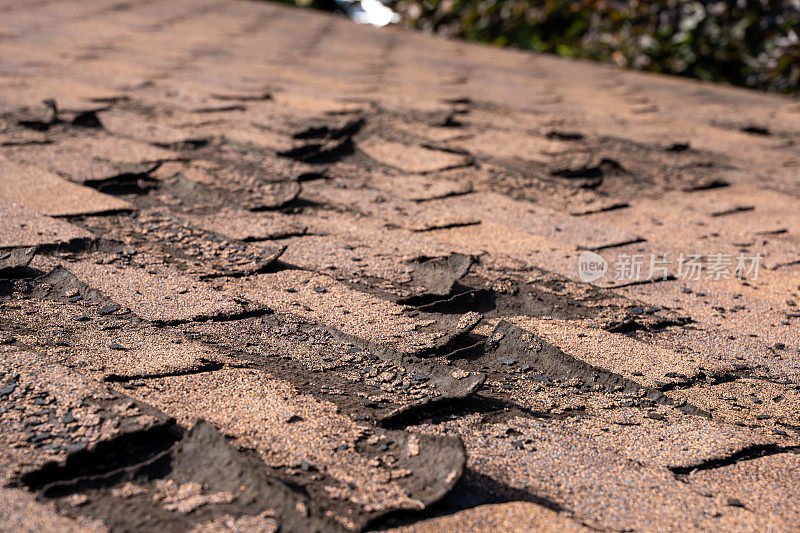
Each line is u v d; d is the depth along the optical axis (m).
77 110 1.86
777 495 0.98
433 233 1.44
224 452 0.95
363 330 1.17
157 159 1.62
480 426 1.04
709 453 1.02
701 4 3.33
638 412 1.08
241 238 1.37
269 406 1.02
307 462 0.96
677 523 0.94
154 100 2.04
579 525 0.93
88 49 2.72
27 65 2.35
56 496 0.92
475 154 1.81
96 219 1.39
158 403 1.02
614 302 1.29
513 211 1.54
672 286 1.34
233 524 0.90
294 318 1.19
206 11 4.04
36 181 1.48
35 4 3.69
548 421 1.05
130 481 0.93
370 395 1.06
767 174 1.82
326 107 2.09
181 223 1.40
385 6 4.32
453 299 1.25
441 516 0.93
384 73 2.73
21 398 1.00
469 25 3.98
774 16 3.22
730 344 1.21
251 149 1.71
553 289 1.31
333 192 1.57
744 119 2.38
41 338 1.10
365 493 0.94
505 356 1.15
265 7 4.44
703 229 1.53
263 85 2.33
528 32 3.80
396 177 1.66
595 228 1.50
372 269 1.31
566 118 2.23
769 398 1.12
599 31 3.62
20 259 1.23
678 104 2.58
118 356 1.08
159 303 1.19
